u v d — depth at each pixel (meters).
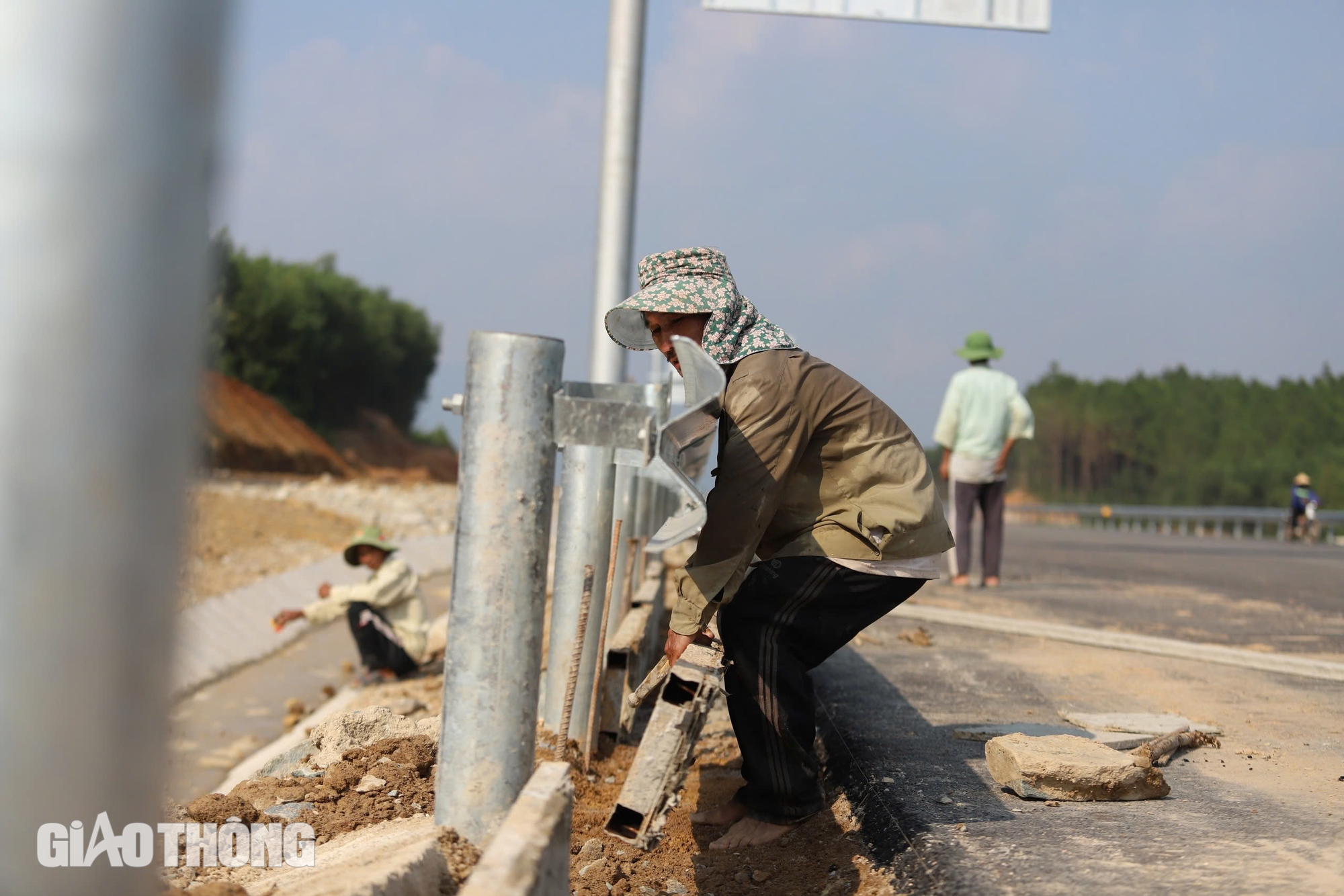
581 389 2.59
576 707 3.78
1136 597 8.03
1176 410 74.81
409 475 45.91
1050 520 47.03
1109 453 77.12
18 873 1.03
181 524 1.10
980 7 6.82
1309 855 2.45
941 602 7.39
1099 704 4.20
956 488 8.62
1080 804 2.90
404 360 56.62
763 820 2.94
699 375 2.45
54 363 0.99
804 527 2.83
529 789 1.95
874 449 2.76
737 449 2.58
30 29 0.98
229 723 7.06
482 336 2.10
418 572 13.44
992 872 2.37
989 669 4.91
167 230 1.04
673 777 2.32
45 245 0.99
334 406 51.47
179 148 1.04
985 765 3.30
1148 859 2.43
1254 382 73.62
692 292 2.72
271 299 48.06
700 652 2.47
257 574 11.21
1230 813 2.80
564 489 3.80
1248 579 9.84
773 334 2.74
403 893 1.94
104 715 1.05
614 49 6.58
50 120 0.98
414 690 7.14
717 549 2.59
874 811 2.92
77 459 1.01
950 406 8.56
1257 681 4.70
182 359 1.07
